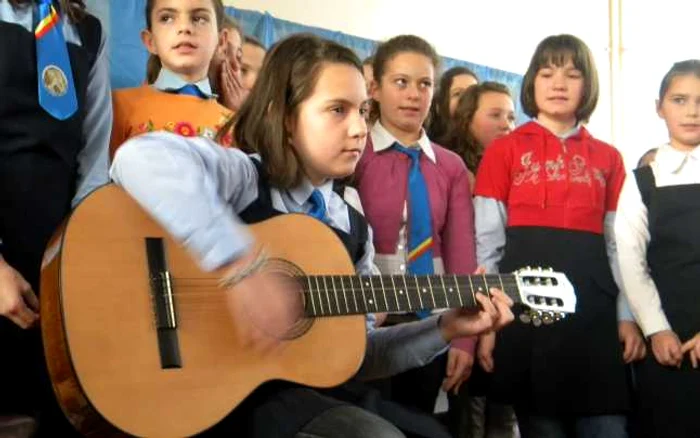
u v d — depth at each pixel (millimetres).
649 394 2131
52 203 1512
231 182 1415
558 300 1711
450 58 3918
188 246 1209
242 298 1222
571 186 2158
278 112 1544
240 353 1325
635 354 2170
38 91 1496
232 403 1291
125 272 1271
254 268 1218
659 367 2113
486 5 4172
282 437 1279
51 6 1544
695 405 2074
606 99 4879
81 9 1643
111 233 1281
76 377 1192
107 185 1306
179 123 1979
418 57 2242
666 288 2148
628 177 2252
